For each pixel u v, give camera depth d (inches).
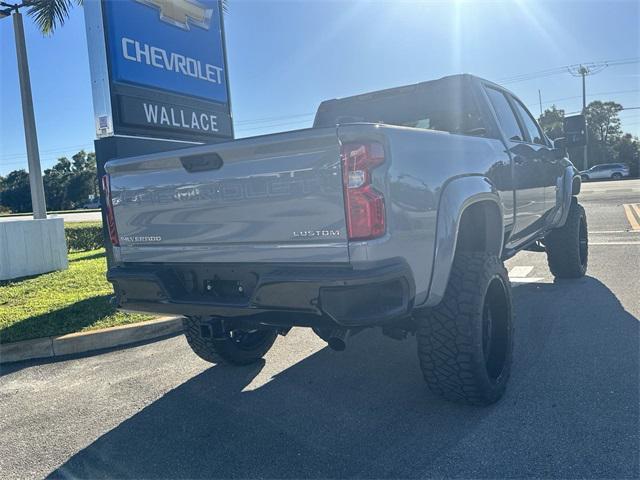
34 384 174.7
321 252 107.8
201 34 293.9
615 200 779.4
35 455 126.1
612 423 120.0
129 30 251.6
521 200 180.4
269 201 113.0
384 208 105.3
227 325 133.4
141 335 216.2
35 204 437.4
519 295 243.0
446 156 127.6
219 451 122.4
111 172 141.9
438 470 107.3
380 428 127.4
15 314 243.9
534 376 149.9
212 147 117.9
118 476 115.0
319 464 113.7
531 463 107.0
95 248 611.5
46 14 457.7
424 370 129.8
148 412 146.2
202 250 125.3
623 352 162.6
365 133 103.7
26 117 434.6
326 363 175.3
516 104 215.2
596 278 267.9
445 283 121.3
